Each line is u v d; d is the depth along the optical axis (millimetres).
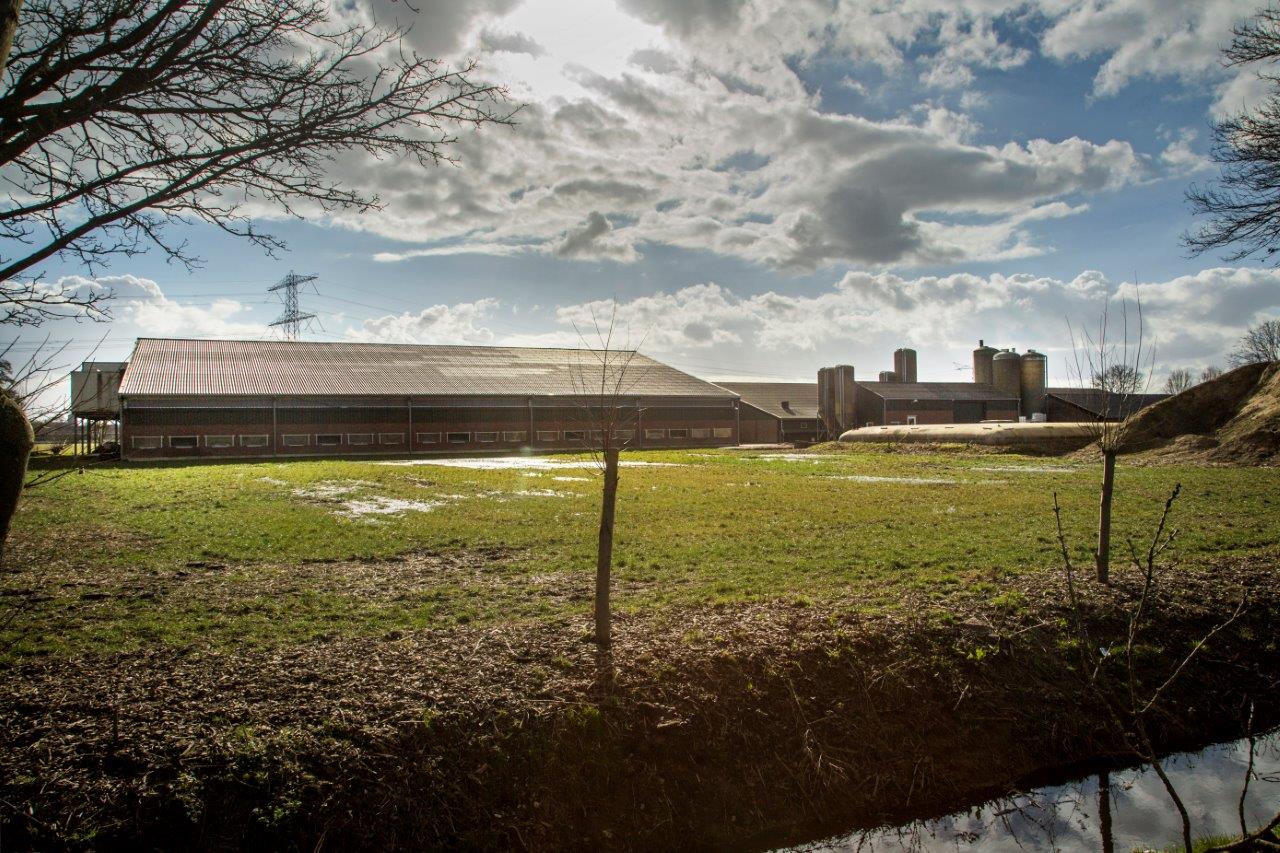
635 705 8172
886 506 22109
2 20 4672
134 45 5863
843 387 85812
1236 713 9844
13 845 5910
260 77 6098
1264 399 36438
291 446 58375
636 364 80562
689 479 31406
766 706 8570
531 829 7012
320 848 6426
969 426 52250
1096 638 10367
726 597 11766
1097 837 7566
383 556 15523
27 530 18625
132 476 33781
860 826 7785
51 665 8797
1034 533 17062
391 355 71625
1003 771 8648
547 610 11266
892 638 9750
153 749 6816
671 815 7480
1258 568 13164
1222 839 7262
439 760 7211
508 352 77688
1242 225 17156
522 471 36000
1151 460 35906
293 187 6633
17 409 5219
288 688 8078
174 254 6816
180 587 12852
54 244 5480
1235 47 17047
